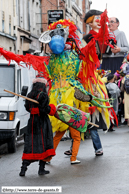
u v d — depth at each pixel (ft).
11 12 93.40
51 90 27.17
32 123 23.12
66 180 21.83
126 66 49.29
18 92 34.55
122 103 53.11
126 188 19.66
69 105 26.45
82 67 27.61
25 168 23.12
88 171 23.90
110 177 22.15
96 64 27.45
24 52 107.96
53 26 27.14
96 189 19.71
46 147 23.00
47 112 22.95
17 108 33.24
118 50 51.47
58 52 26.16
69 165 25.88
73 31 27.27
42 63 27.43
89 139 38.29
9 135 31.71
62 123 26.20
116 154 28.91
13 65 34.35
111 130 44.55
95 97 28.04
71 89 26.66
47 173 23.66
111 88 46.88
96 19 43.11
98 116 28.89
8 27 90.94
